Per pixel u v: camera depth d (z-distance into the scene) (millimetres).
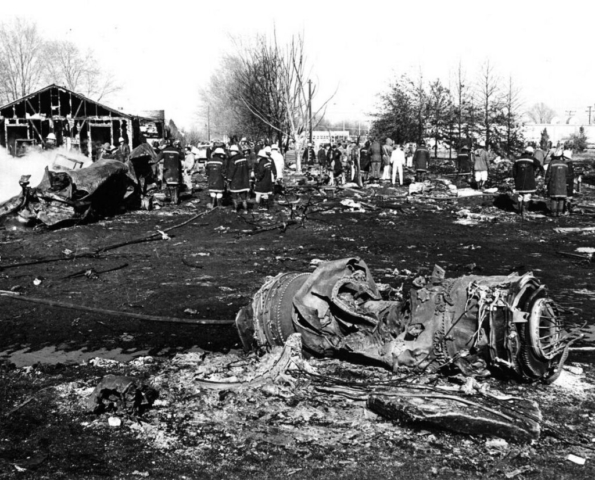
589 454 4668
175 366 6734
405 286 10289
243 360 6910
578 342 7566
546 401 5637
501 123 38875
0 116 35719
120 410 5379
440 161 46219
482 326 5809
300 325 6559
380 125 43906
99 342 7715
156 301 9578
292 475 4387
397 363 6066
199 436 5000
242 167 19203
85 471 4457
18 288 10242
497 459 4590
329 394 5719
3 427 5168
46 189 15961
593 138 75312
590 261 12547
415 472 4414
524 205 19594
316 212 19703
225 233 16125
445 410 5000
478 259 12844
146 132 41500
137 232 15945
